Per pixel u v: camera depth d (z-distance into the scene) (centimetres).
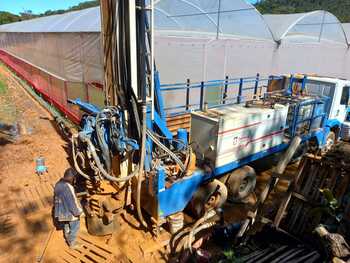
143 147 518
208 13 1084
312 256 410
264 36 1330
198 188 604
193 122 622
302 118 793
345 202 461
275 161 861
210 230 560
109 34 545
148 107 553
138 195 531
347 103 942
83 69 956
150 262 500
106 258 501
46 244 531
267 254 443
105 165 543
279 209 507
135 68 529
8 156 891
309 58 1590
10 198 670
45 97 1551
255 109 679
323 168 499
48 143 1003
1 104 1512
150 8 508
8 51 2898
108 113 531
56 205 509
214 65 1162
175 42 1009
